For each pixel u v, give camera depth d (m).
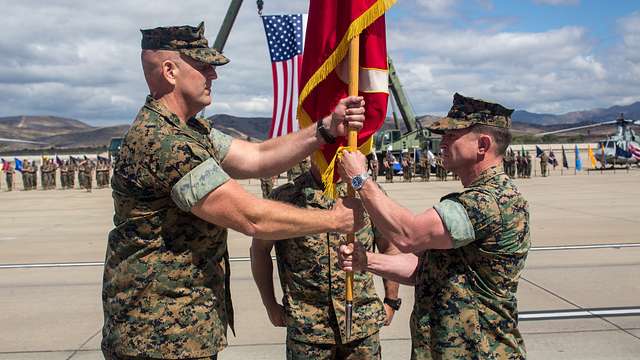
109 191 26.61
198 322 2.28
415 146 32.97
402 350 4.61
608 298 5.96
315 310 2.78
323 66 2.75
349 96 2.59
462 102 2.32
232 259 8.49
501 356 2.22
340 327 2.73
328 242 2.76
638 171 33.88
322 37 2.79
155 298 2.25
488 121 2.27
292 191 2.90
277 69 5.82
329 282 2.75
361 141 2.84
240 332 5.09
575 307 5.65
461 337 2.24
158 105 2.31
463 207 2.19
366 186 2.31
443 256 2.32
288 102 5.78
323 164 2.81
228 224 2.22
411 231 2.19
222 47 14.74
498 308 2.23
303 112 2.96
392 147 32.88
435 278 2.33
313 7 2.88
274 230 2.27
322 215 2.37
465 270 2.26
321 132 2.68
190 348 2.26
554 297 6.02
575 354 4.41
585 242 9.47
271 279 3.04
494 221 2.17
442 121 2.33
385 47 2.85
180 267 2.27
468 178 2.36
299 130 2.76
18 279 7.44
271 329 5.15
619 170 35.19
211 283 2.35
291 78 5.79
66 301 6.28
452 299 2.26
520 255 2.24
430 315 2.33
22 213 16.56
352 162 2.39
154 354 2.23
